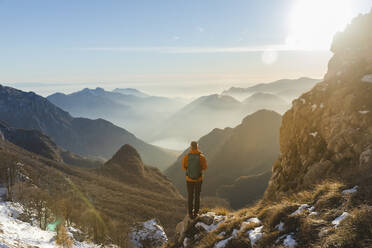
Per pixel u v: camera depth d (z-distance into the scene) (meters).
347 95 15.23
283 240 5.62
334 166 12.77
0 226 15.52
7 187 43.38
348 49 21.05
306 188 11.50
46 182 87.06
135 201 113.38
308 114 18.27
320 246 4.73
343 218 5.23
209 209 10.22
